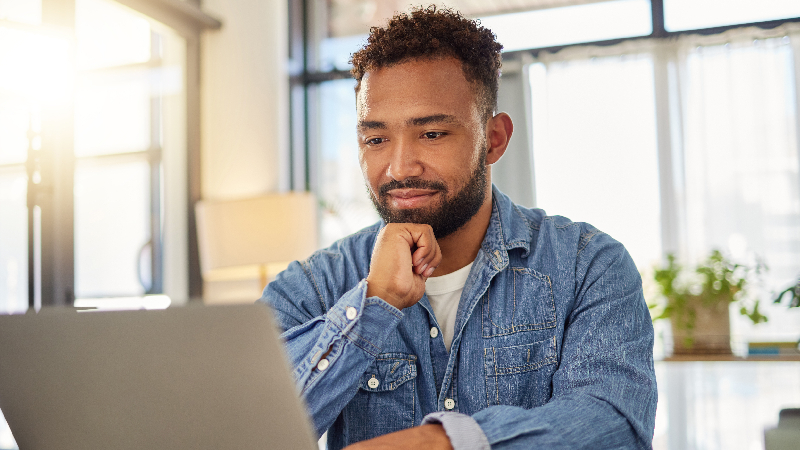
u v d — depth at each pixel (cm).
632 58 411
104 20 371
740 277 263
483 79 87
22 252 322
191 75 394
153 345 57
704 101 400
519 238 96
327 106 453
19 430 64
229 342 55
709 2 403
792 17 391
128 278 383
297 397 55
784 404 314
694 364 324
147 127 391
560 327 91
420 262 84
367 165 88
